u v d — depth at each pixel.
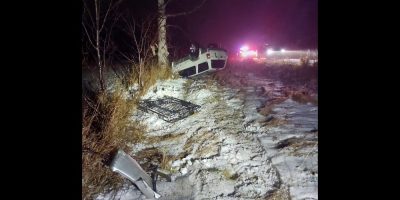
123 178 4.57
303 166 4.67
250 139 5.86
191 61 11.84
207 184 4.41
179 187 4.38
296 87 10.27
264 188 4.23
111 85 9.63
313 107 7.84
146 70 10.52
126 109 7.13
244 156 5.17
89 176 4.38
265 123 6.65
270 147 5.43
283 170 4.59
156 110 7.62
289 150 5.23
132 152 5.51
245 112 7.54
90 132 5.54
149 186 4.15
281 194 4.03
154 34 11.70
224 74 12.66
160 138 6.20
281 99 8.62
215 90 9.90
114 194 4.20
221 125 6.72
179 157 5.29
